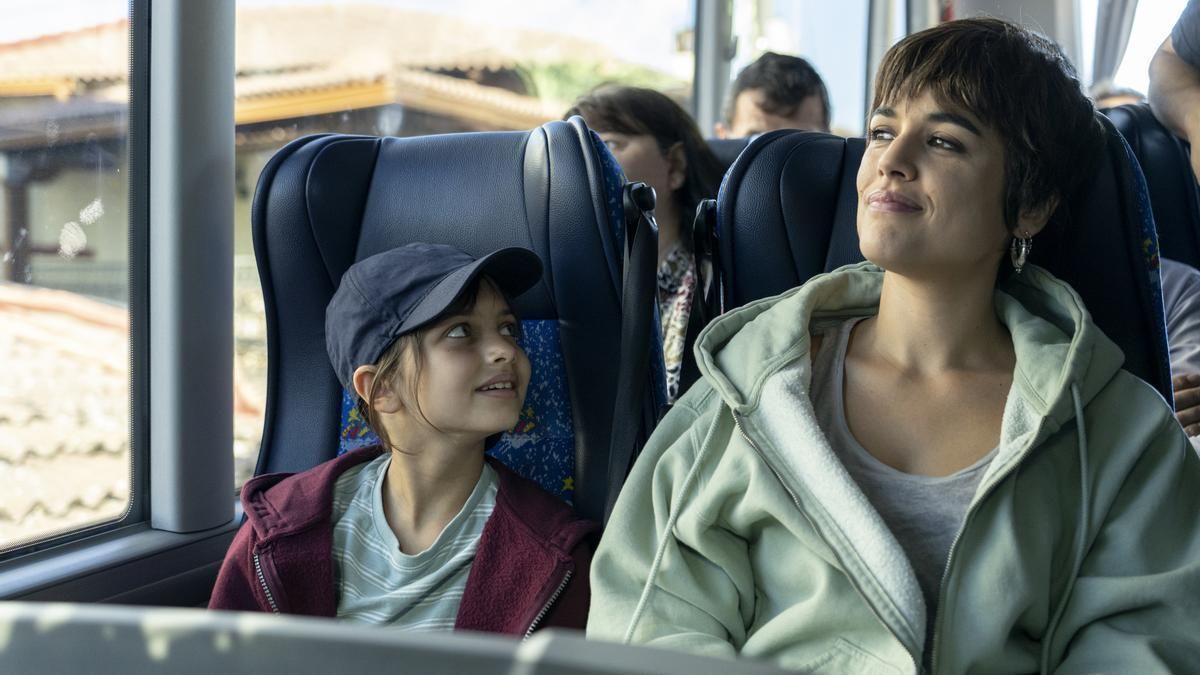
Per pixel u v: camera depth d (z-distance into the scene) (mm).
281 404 1474
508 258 1289
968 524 1025
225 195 1668
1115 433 1096
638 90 2119
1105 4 2963
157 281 1625
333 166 1465
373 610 1249
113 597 1533
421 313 1257
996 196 1104
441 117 2426
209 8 1604
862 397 1159
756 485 1099
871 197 1107
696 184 2121
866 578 1016
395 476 1311
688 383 1503
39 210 1480
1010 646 1044
